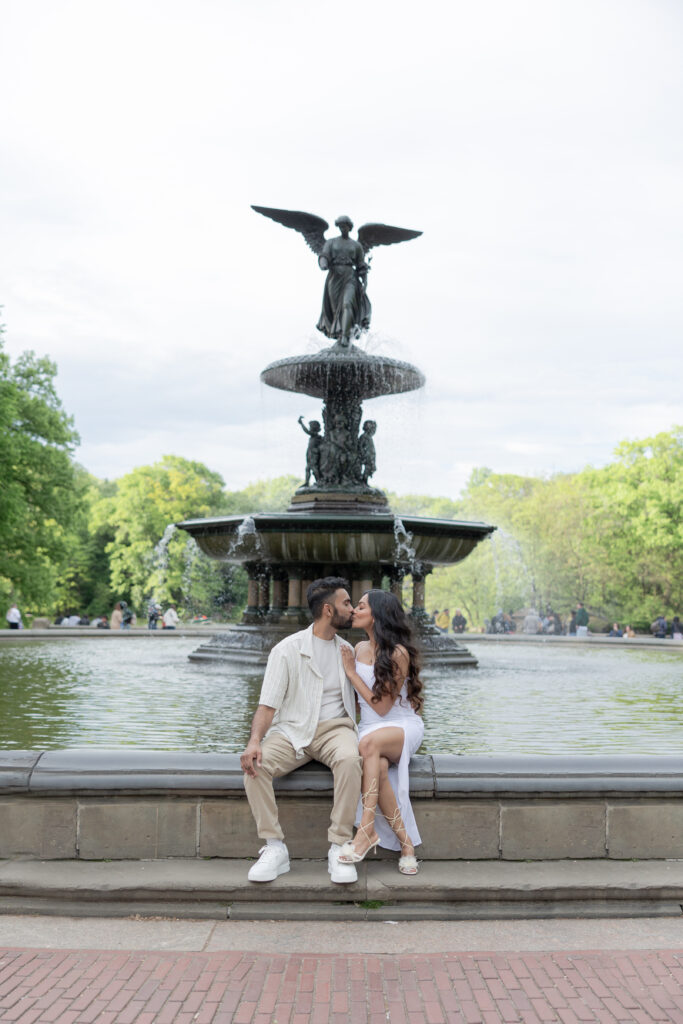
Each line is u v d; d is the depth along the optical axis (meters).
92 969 3.73
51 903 4.32
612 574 46.38
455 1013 3.40
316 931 4.16
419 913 4.33
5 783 4.63
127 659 14.69
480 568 49.47
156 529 54.84
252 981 3.65
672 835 4.77
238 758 4.79
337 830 4.48
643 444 46.34
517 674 13.10
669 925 4.27
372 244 15.33
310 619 13.84
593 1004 3.48
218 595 48.34
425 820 4.73
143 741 6.73
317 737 4.64
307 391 15.59
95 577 66.06
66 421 35.91
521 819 4.74
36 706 8.73
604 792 4.71
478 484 60.06
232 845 4.69
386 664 4.68
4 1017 3.31
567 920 4.32
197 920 4.28
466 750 6.59
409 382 14.77
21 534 33.84
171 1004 3.44
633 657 17.81
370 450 15.16
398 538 13.09
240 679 11.39
